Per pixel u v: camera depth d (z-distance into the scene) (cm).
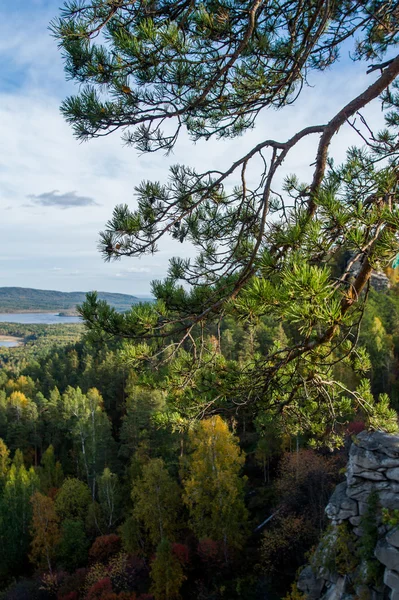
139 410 3256
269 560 1966
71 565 2419
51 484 3353
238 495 2214
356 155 394
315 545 1873
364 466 1243
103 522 2659
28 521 2780
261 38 334
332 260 277
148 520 2264
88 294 376
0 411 4566
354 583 1199
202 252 409
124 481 3222
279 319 261
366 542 1166
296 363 375
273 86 365
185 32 308
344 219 231
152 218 363
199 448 2153
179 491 2359
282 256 272
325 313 216
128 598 1962
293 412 484
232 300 284
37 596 2239
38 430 4400
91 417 3709
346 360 429
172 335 363
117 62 290
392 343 3272
